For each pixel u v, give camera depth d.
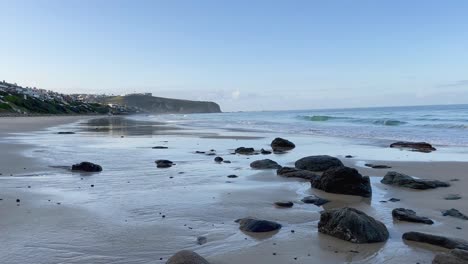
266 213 9.77
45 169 15.79
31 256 6.77
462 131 36.69
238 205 10.52
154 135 37.41
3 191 11.70
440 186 13.23
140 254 6.95
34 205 10.10
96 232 8.08
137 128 51.66
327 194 12.12
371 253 7.16
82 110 172.62
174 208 10.11
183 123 70.94
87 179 13.97
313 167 16.72
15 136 34.03
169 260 6.23
